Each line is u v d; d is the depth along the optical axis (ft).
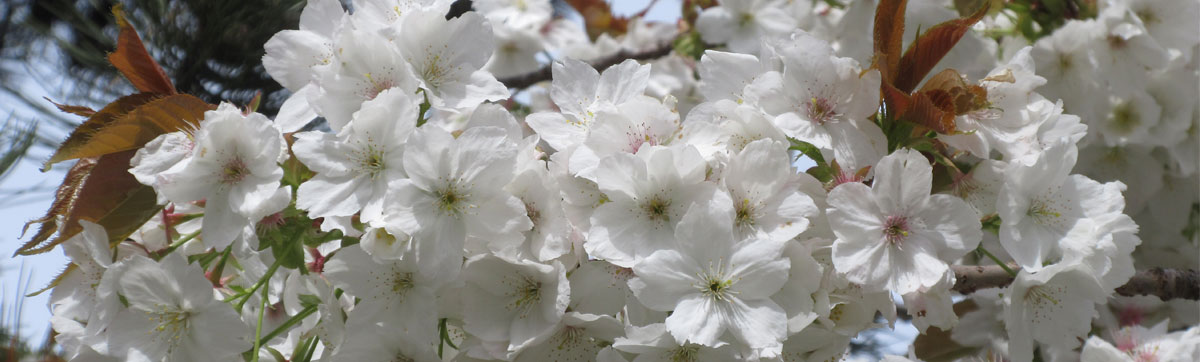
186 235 2.28
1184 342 2.52
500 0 3.69
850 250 2.20
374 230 2.15
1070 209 2.29
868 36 2.95
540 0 3.71
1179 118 2.90
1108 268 2.26
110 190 2.25
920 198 2.22
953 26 2.26
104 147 2.23
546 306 2.18
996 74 2.32
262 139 2.18
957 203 2.23
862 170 2.25
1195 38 2.86
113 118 2.27
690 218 2.16
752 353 2.15
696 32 3.51
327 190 2.17
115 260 2.27
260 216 2.16
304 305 2.25
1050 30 2.94
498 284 2.20
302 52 2.29
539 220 2.19
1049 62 2.90
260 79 3.00
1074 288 2.29
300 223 2.22
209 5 2.91
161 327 2.20
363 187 2.17
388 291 2.19
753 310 2.15
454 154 2.15
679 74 3.52
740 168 2.20
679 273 2.15
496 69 3.66
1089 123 2.90
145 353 2.20
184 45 2.93
